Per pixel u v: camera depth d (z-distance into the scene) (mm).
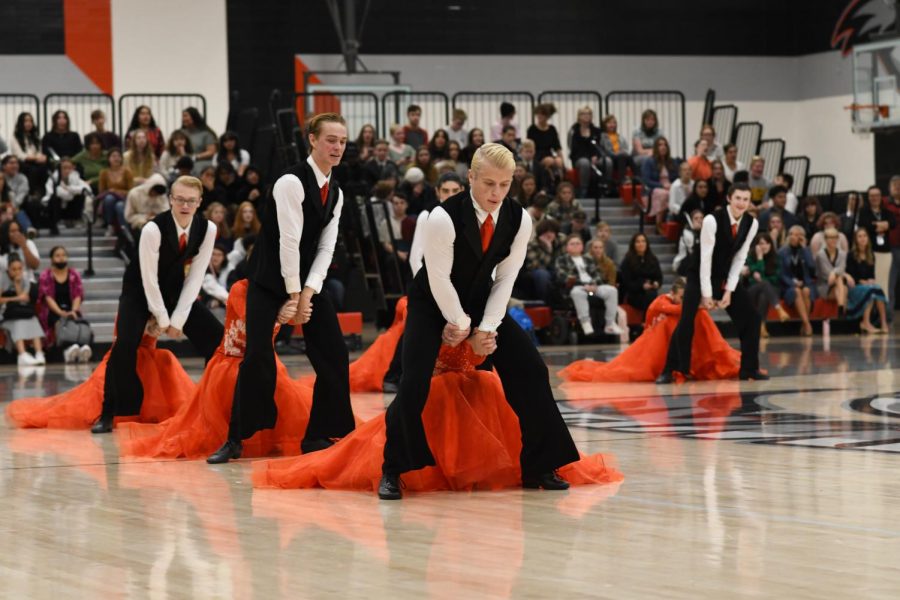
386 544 4797
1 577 4312
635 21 27141
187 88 24734
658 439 7836
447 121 23250
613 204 22609
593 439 7855
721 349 12453
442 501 5840
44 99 22219
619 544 4691
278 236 7246
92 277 18703
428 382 5996
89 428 9320
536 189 21047
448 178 8656
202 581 4207
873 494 5734
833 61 27078
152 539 4973
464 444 6156
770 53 27812
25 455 7750
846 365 13859
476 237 5781
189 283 8766
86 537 5031
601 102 25125
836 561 4344
